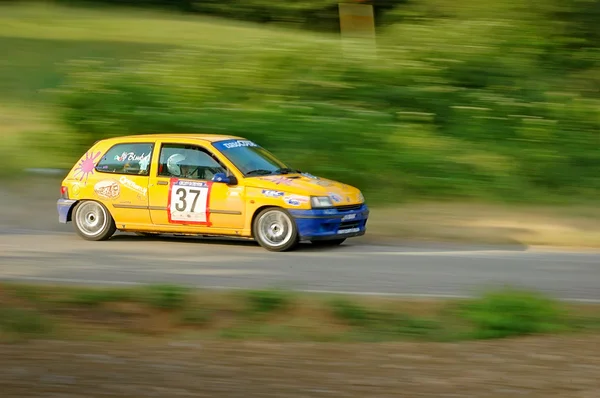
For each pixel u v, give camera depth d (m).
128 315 13.20
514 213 24.80
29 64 43.47
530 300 13.10
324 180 20.16
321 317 12.96
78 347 11.16
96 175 20.22
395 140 29.00
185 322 12.87
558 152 28.72
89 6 58.53
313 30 53.41
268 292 13.59
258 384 9.38
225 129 29.58
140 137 20.27
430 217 24.16
